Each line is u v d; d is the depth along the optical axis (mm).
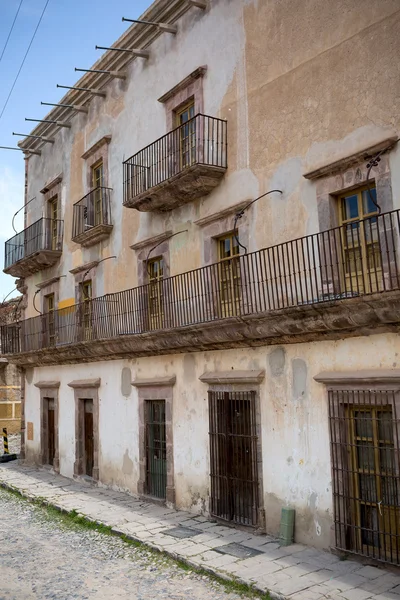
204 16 12883
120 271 15453
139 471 13883
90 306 16484
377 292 8055
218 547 9562
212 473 11430
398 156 8742
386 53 9016
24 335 20469
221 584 8148
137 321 14398
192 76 12852
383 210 8883
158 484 13391
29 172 22188
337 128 9711
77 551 9906
